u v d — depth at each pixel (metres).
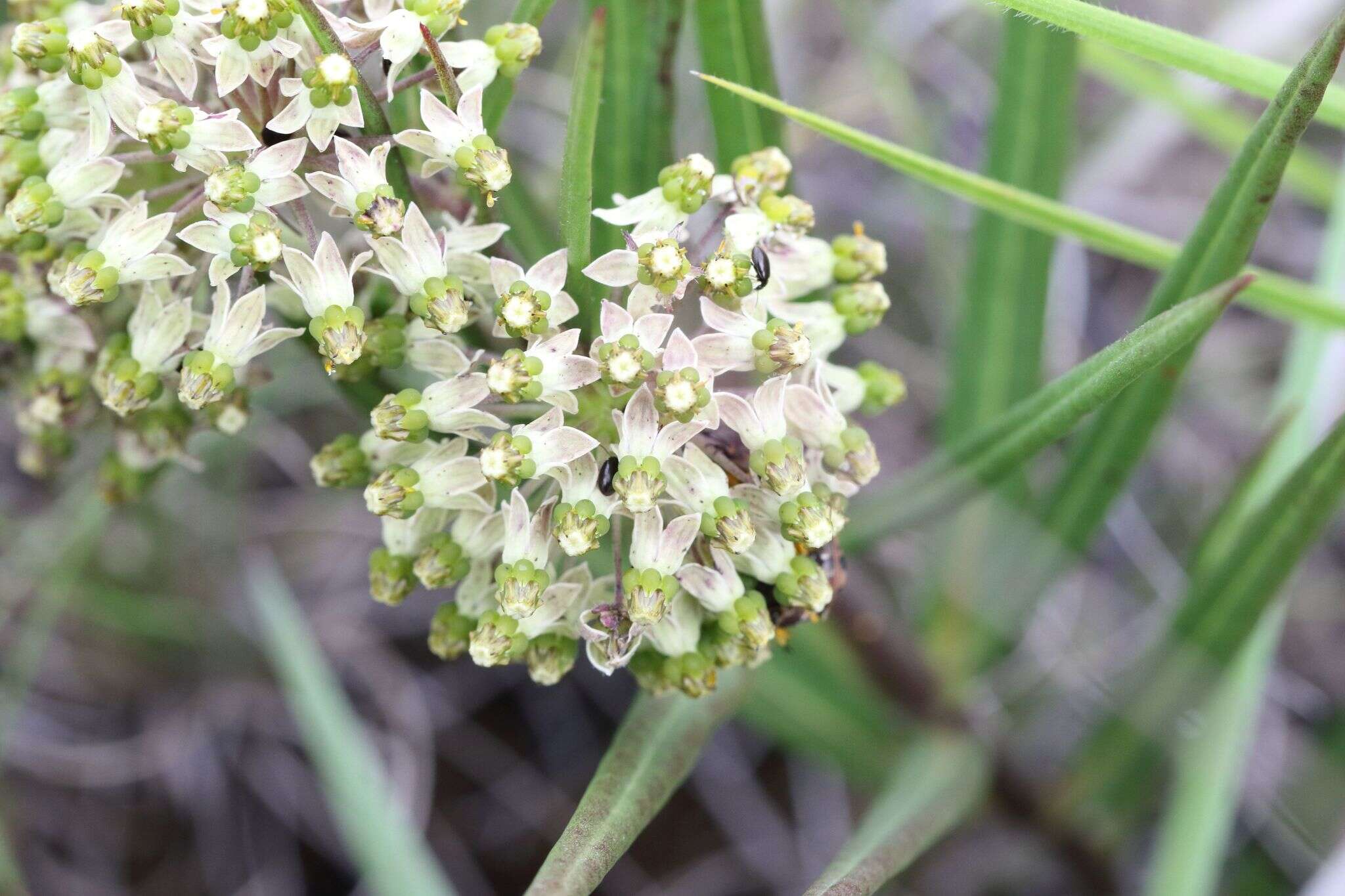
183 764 0.32
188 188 0.21
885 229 0.38
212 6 0.20
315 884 0.32
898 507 0.24
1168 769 0.26
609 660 0.20
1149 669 0.25
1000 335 0.27
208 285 0.21
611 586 0.21
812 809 0.31
